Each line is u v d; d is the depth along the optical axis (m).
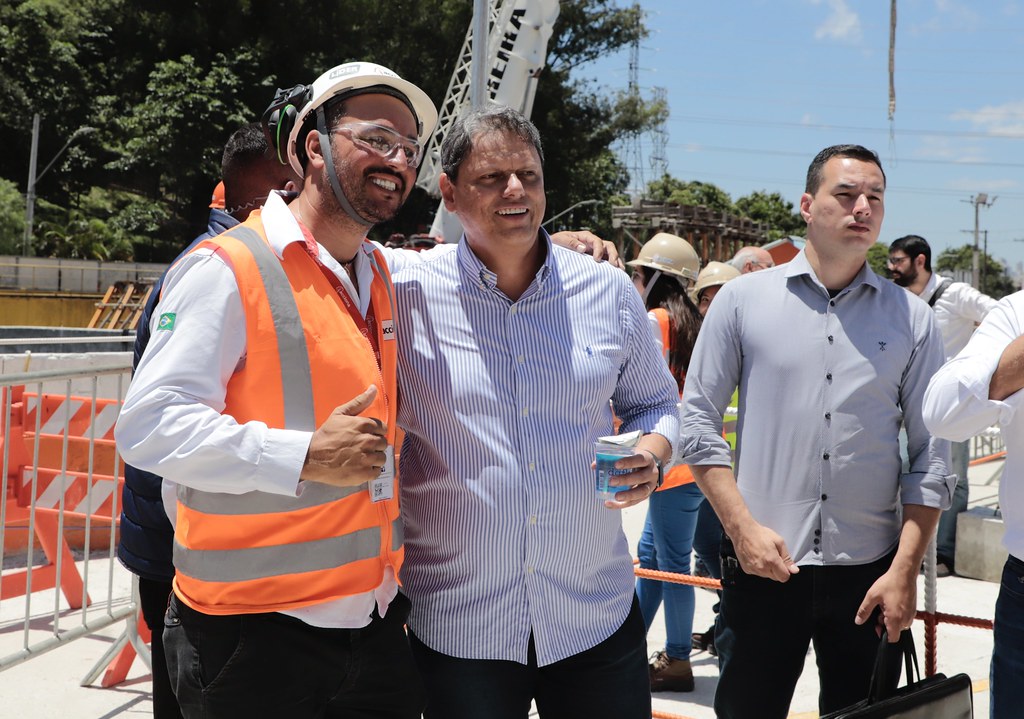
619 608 2.61
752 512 2.98
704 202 74.19
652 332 2.75
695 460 3.00
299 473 1.97
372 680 2.33
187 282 2.07
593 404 2.55
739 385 3.06
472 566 2.47
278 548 2.10
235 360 2.08
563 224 46.44
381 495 2.24
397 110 2.27
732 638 3.01
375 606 2.32
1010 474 2.62
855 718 2.59
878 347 2.89
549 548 2.48
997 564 6.22
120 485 4.87
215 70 35.78
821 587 2.90
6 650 4.55
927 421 2.63
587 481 2.52
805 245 3.02
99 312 22.77
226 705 2.15
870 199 2.87
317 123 2.22
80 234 39.56
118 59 40.56
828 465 2.89
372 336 2.34
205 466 1.97
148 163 36.81
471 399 2.47
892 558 2.93
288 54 37.81
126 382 6.70
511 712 2.47
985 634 5.26
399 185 2.25
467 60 19.50
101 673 4.34
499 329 2.51
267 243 2.16
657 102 44.38
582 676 2.56
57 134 41.91
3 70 40.62
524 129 2.48
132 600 4.12
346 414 2.01
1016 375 2.46
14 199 40.59
